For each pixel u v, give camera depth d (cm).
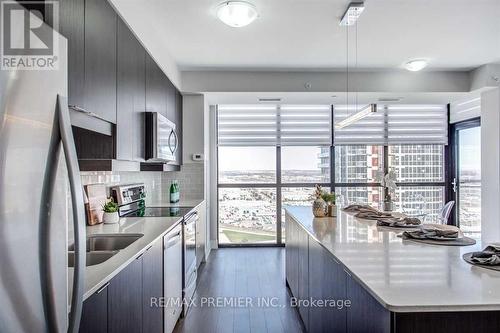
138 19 257
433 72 450
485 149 454
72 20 155
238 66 422
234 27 304
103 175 284
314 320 232
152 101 305
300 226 281
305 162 567
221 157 564
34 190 83
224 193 566
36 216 84
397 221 252
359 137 559
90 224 253
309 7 266
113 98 209
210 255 504
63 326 93
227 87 441
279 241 563
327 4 262
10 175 76
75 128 189
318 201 300
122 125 226
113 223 264
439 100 505
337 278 175
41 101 87
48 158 88
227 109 552
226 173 564
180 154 447
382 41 339
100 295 132
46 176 87
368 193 566
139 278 184
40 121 86
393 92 451
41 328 85
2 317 74
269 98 483
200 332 268
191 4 262
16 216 77
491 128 442
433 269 142
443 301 108
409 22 295
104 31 195
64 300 93
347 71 444
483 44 349
